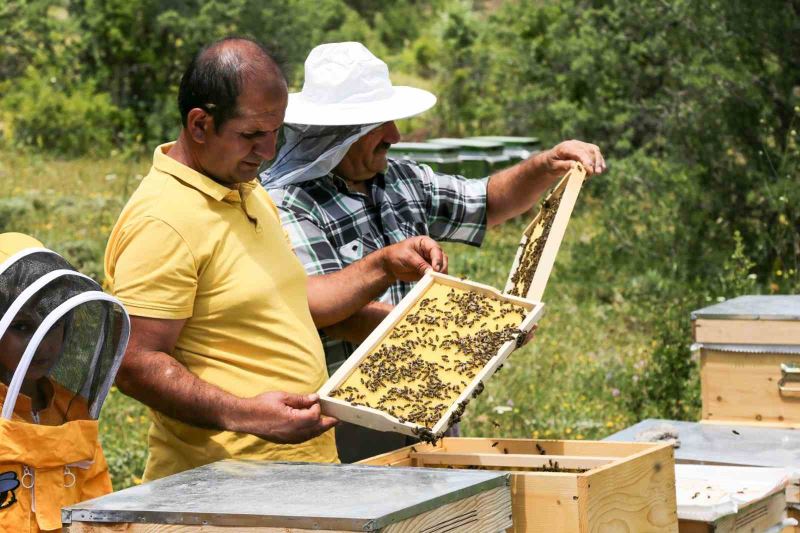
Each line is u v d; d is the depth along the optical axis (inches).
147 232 103.3
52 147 632.4
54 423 94.9
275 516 72.1
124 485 196.5
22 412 92.0
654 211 374.3
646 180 383.2
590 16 480.1
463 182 150.8
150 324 102.3
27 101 640.4
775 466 131.0
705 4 360.8
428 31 1088.2
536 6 552.1
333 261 132.2
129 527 75.7
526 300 111.1
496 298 114.1
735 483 116.2
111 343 93.7
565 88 506.3
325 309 124.0
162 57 696.4
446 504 77.1
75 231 387.9
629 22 424.8
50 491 91.3
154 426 112.7
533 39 546.3
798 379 151.2
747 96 346.9
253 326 108.0
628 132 447.5
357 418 99.8
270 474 85.4
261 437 99.7
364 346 108.2
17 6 698.2
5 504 88.6
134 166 577.9
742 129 352.2
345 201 136.3
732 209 357.1
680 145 372.5
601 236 394.3
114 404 238.2
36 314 89.3
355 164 135.3
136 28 691.4
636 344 300.5
